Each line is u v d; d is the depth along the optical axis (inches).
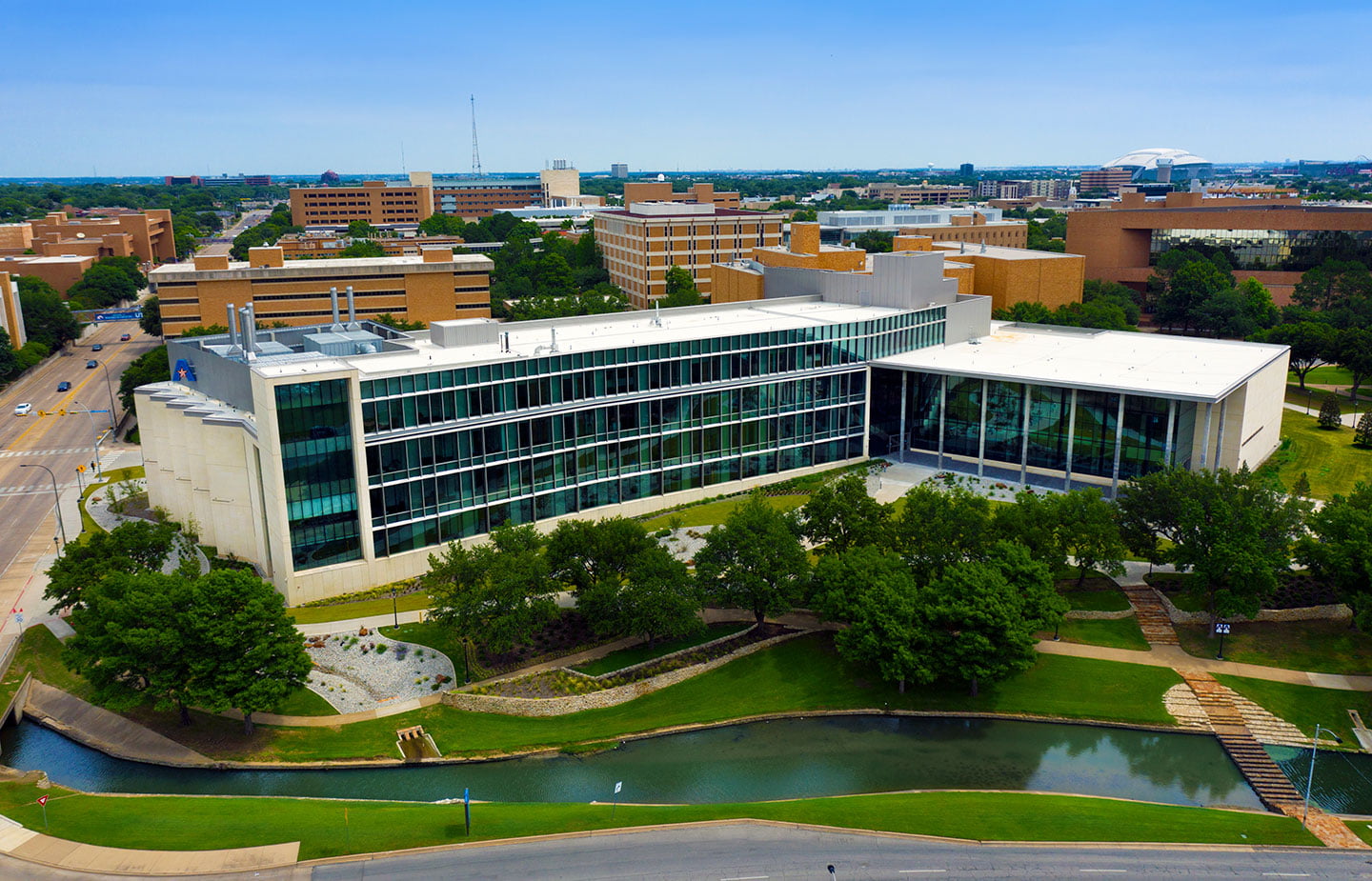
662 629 3189.0
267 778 2728.8
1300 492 4224.9
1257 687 3122.5
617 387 4264.3
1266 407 4906.5
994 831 2404.0
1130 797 2664.9
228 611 2859.3
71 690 3125.0
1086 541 3481.8
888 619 3009.4
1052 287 7411.4
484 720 2999.5
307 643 3314.5
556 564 3378.4
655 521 4355.3
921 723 3031.5
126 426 6274.6
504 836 2343.8
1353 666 3208.7
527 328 4793.3
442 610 3169.3
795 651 3348.9
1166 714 3014.3
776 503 4525.1
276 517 3540.8
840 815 2468.0
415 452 3767.2
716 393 4566.9
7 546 4252.0
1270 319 7790.4
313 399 3503.9
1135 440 4468.5
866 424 5132.9
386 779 2738.7
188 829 2365.9
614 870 2214.6
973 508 3496.6
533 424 4047.7
